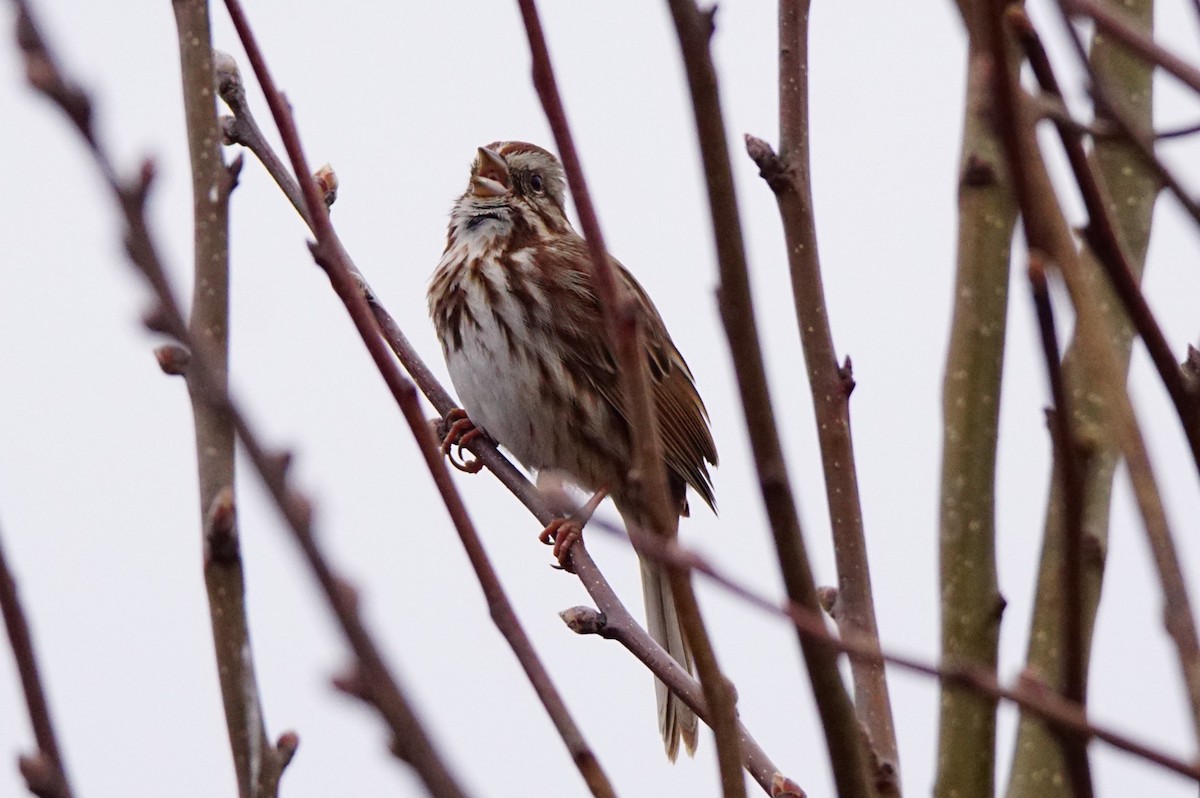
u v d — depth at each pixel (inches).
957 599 257.9
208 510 261.6
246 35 234.7
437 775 158.9
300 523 154.9
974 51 173.0
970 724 245.3
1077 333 189.5
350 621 156.6
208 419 264.4
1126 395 165.2
